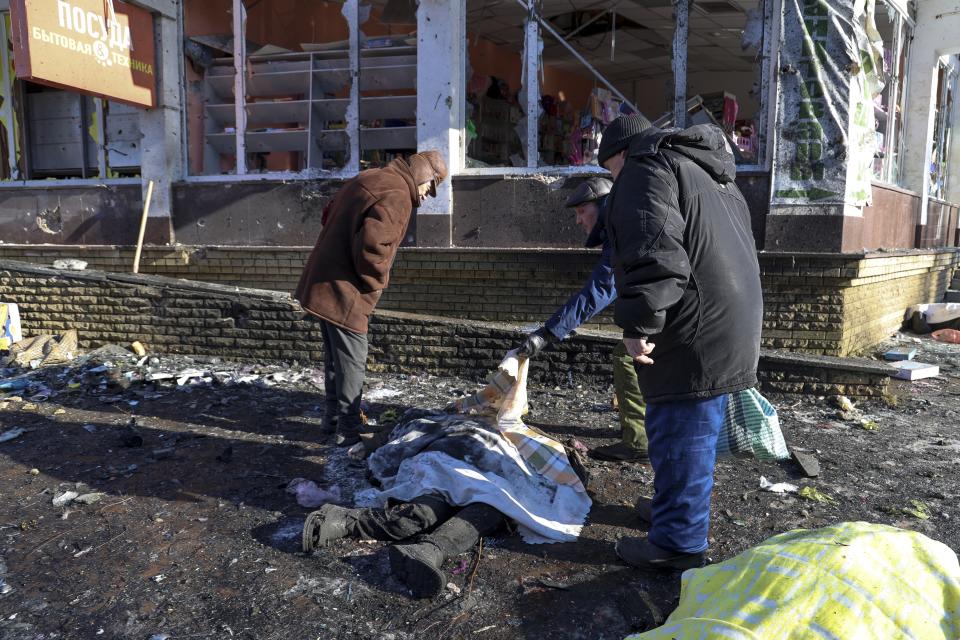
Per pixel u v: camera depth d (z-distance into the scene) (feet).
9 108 27.81
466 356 19.65
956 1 26.91
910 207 27.45
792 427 15.24
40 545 10.08
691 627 6.34
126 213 24.64
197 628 8.09
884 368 16.53
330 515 9.97
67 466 13.17
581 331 18.78
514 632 8.03
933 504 11.32
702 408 8.41
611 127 9.00
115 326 22.85
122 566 9.48
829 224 17.99
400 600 8.66
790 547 6.97
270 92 23.88
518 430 11.80
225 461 13.39
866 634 6.05
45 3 18.88
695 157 8.29
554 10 29.78
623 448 13.42
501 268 20.66
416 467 11.09
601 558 9.71
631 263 7.75
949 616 6.31
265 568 9.41
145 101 22.80
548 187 20.35
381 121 24.49
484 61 33.65
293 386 19.07
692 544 8.94
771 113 18.48
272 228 23.11
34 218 25.62
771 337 18.80
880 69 19.33
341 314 13.39
